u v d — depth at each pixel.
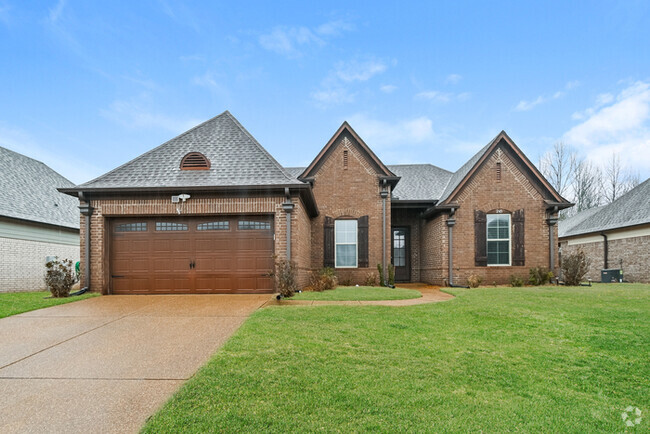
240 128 12.69
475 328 6.13
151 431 2.68
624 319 6.69
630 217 16.80
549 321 6.59
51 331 5.72
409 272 16.42
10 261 12.95
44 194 16.23
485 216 14.14
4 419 2.95
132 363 4.22
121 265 10.15
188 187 9.77
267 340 4.97
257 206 10.08
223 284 10.11
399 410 3.11
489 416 3.10
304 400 3.20
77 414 3.03
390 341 5.24
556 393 3.65
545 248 14.18
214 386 3.43
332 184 14.32
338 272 13.98
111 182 10.25
